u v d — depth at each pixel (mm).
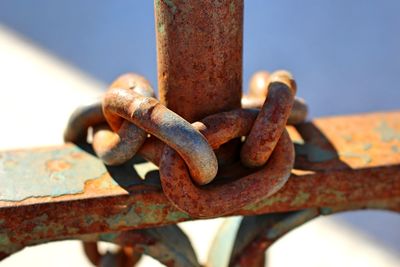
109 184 219
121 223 217
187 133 201
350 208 243
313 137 249
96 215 215
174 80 216
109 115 217
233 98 220
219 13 209
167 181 205
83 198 213
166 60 215
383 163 231
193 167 204
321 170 227
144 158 228
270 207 227
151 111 203
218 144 212
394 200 245
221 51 213
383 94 680
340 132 253
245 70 708
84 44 772
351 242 500
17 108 653
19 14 844
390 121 261
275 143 213
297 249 493
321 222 521
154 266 455
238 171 221
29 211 210
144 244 230
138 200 215
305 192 227
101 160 229
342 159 234
